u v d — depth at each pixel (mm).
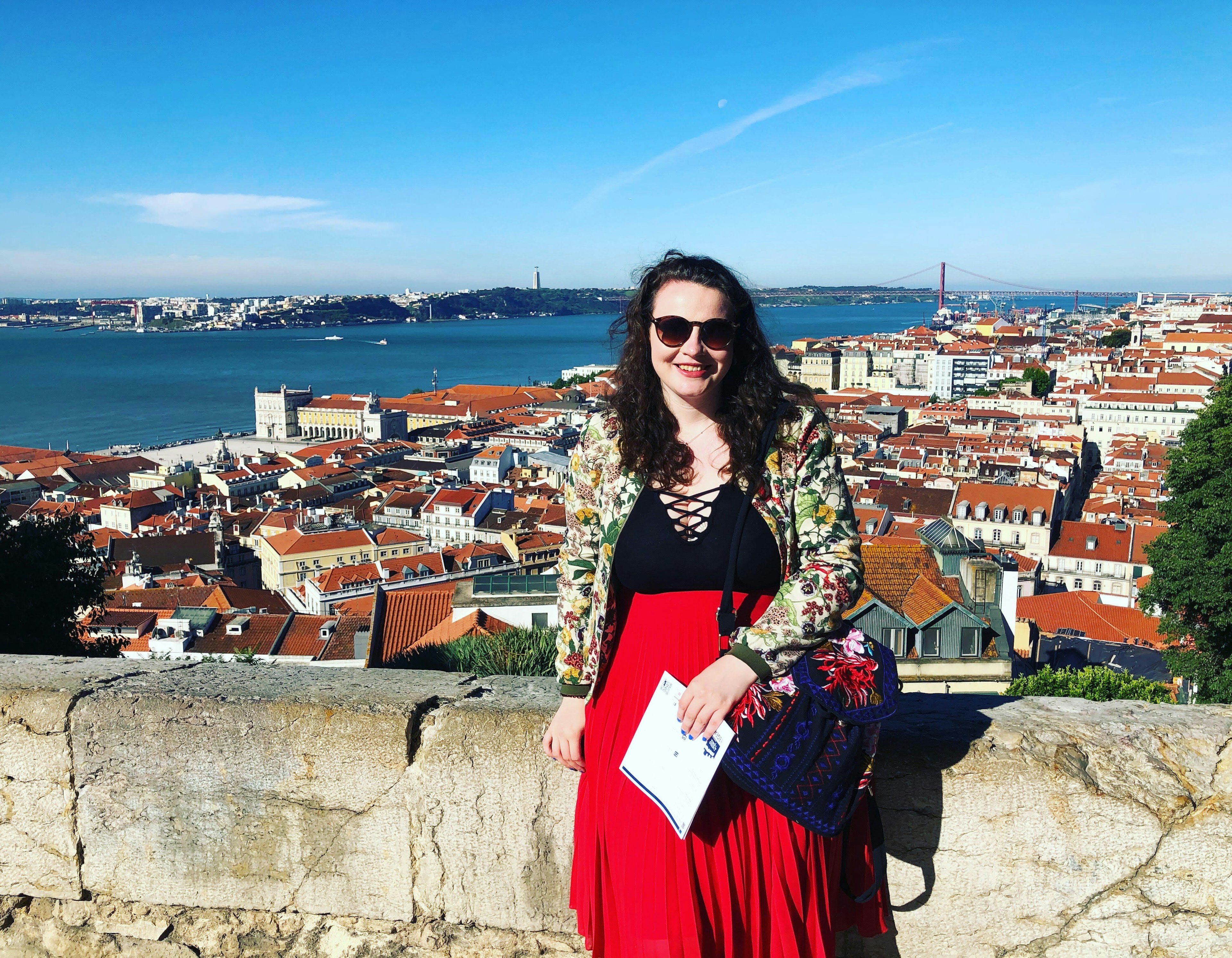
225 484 148625
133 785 3607
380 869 3482
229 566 105188
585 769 2955
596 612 2873
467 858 3408
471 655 13227
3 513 24609
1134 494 108312
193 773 3557
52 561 24781
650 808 2686
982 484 98625
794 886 2721
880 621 24469
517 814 3342
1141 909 3082
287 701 3484
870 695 2672
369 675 3801
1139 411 150875
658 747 2682
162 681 3744
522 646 13234
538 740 3289
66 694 3625
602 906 2850
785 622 2557
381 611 28562
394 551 101000
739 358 2809
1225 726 3199
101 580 26766
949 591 25969
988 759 3082
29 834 3719
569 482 2990
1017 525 93312
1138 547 89375
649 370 2855
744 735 2605
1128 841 3059
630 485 2811
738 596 2783
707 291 2680
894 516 97500
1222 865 3043
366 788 3441
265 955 3617
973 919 3162
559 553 3047
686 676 2725
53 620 25500
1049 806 3070
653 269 2807
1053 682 24438
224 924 3631
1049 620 54281
